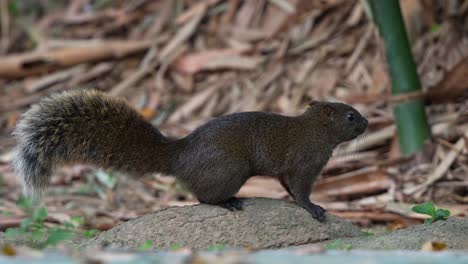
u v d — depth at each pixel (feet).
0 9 70.85
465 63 45.80
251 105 54.90
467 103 48.73
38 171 32.45
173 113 56.95
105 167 33.78
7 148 54.85
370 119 49.55
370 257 21.61
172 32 62.39
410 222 40.24
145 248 28.76
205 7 62.80
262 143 34.04
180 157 33.58
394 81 46.47
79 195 48.19
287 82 55.42
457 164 44.91
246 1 62.28
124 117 33.78
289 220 32.32
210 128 33.73
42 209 38.50
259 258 20.83
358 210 41.91
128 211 44.24
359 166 47.32
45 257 20.51
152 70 60.49
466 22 53.01
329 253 22.94
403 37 45.93
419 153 45.73
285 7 60.29
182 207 33.01
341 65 55.06
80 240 34.24
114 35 65.26
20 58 62.59
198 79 59.26
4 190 48.96
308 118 35.35
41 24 68.74
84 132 33.14
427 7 54.34
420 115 46.21
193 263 18.78
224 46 60.29
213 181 32.99
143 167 33.86
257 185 46.14
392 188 44.32
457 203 42.22
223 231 31.78
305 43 57.47
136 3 66.80
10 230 36.52
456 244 29.04
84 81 61.57
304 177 34.81
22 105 60.49
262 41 59.36
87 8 68.95
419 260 20.80
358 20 57.21
